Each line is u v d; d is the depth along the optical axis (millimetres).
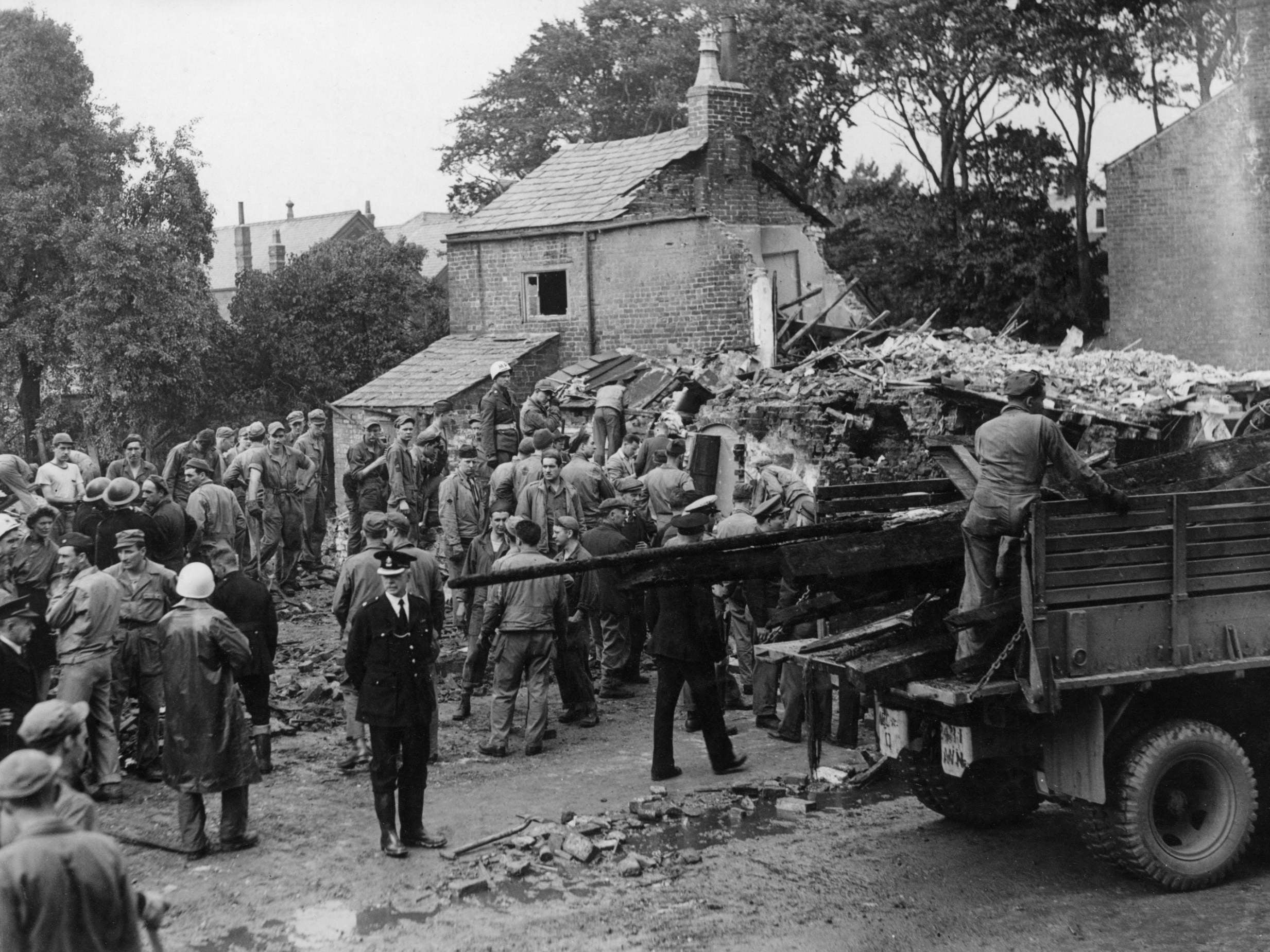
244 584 10203
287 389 41125
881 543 7777
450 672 13758
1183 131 36406
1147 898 7461
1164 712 7789
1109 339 37562
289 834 8852
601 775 10258
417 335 41125
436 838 8586
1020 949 6711
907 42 36969
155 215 38844
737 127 28781
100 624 9469
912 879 7840
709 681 10109
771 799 9570
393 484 17484
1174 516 7500
